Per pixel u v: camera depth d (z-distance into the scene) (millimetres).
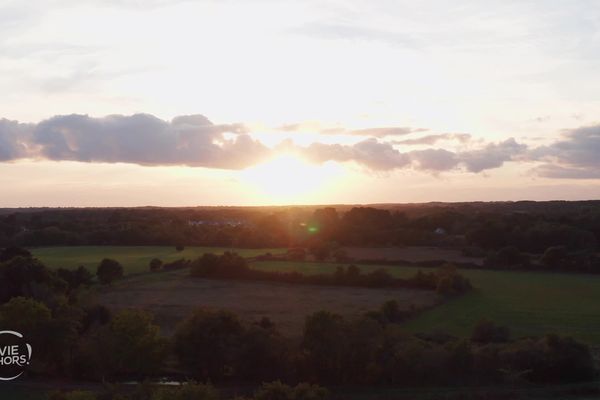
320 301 80938
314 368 47688
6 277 72688
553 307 78562
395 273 103062
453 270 92750
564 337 50688
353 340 47688
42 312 49688
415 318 71625
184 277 101250
